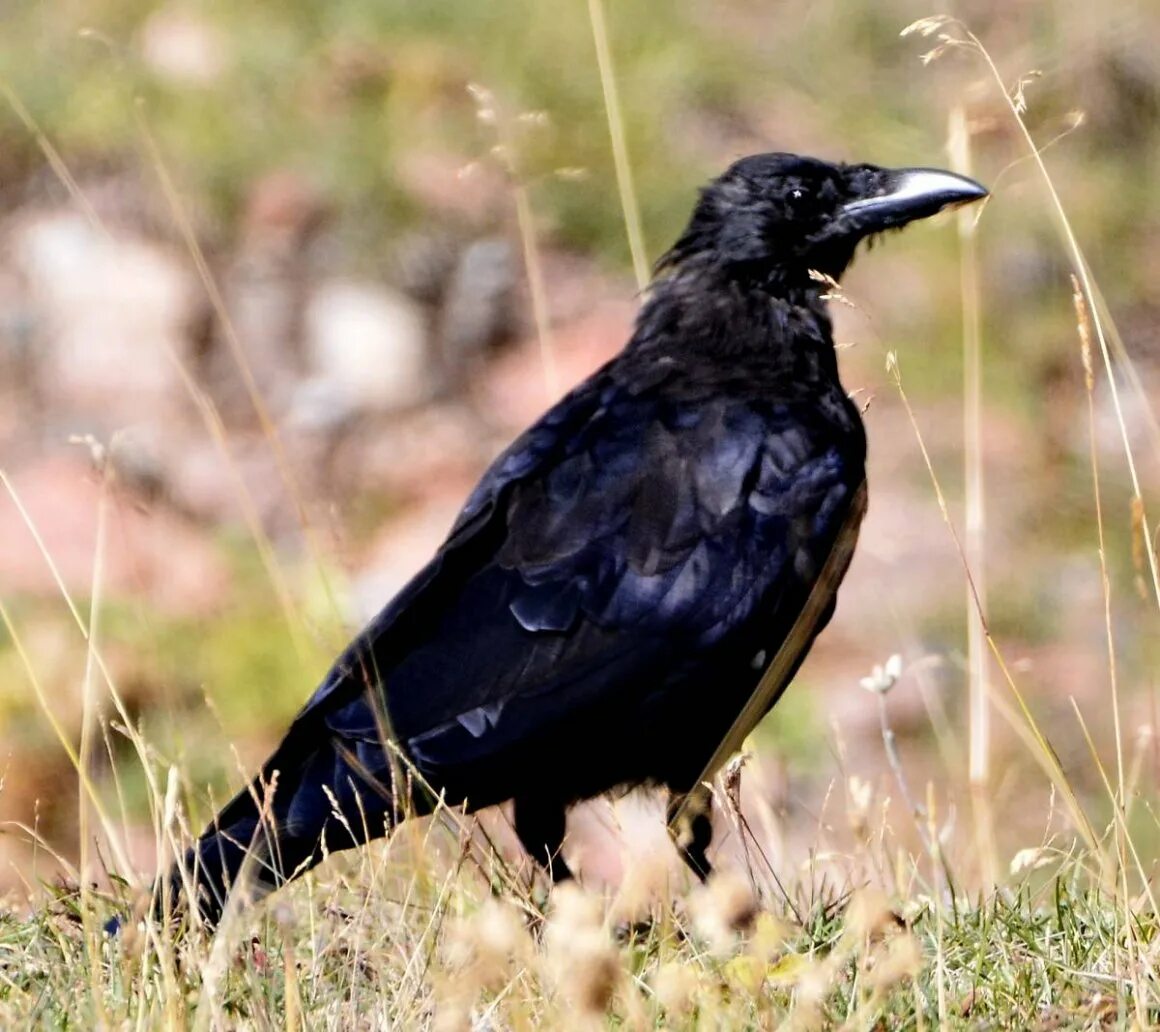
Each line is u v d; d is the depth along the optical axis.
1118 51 17.61
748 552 7.98
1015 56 17.86
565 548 7.84
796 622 8.12
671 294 8.92
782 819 8.92
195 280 16.64
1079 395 16.67
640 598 7.79
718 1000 6.04
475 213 17.28
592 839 11.67
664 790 8.42
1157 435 8.50
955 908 7.06
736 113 18.08
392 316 16.64
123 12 18.20
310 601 13.98
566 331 16.81
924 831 8.68
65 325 16.33
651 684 7.78
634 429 8.19
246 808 7.07
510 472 8.09
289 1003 5.90
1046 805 13.15
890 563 15.34
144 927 6.10
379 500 15.59
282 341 16.52
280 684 13.45
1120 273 17.27
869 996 6.13
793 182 8.91
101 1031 5.78
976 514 10.30
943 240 17.34
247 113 17.58
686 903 7.39
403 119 17.67
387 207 17.17
